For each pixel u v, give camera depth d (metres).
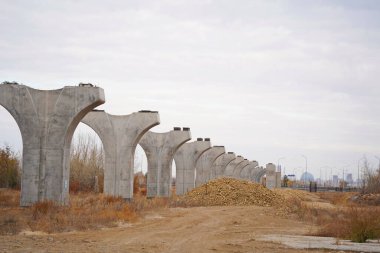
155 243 17.12
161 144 47.44
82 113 27.62
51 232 18.89
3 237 17.03
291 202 39.59
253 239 18.81
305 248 16.33
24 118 27.33
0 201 29.66
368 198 48.12
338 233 20.62
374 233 18.41
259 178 113.75
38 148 27.19
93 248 15.13
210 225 24.47
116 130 37.28
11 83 27.61
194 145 54.12
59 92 27.42
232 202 40.59
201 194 42.12
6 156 44.66
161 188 47.06
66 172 27.56
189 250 15.74
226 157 69.81
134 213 26.56
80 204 28.59
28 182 27.03
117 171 36.97
